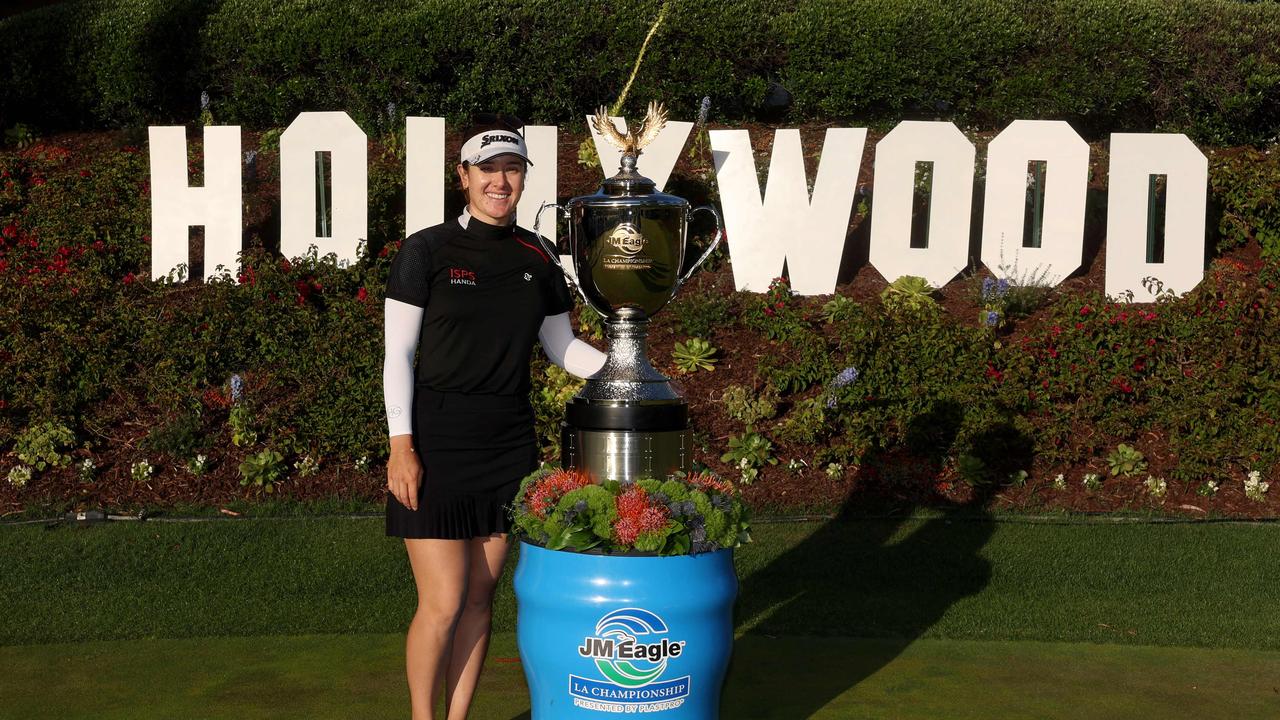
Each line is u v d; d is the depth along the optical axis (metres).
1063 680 4.57
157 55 10.59
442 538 3.42
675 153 8.48
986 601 5.57
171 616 5.29
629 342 3.56
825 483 6.91
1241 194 8.92
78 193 9.10
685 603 3.19
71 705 4.23
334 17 10.27
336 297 7.82
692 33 10.37
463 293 3.43
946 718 4.14
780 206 8.23
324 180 9.34
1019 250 8.37
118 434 7.09
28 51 10.77
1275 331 7.31
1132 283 8.21
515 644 4.97
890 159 8.29
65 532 6.24
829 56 10.48
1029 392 7.21
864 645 5.00
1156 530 6.43
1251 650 4.97
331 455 7.07
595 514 3.18
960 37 10.30
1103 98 10.41
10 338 7.32
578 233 3.54
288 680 4.51
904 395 7.16
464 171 3.50
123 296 7.93
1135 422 7.20
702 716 3.33
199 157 10.09
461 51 10.35
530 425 3.63
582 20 10.29
